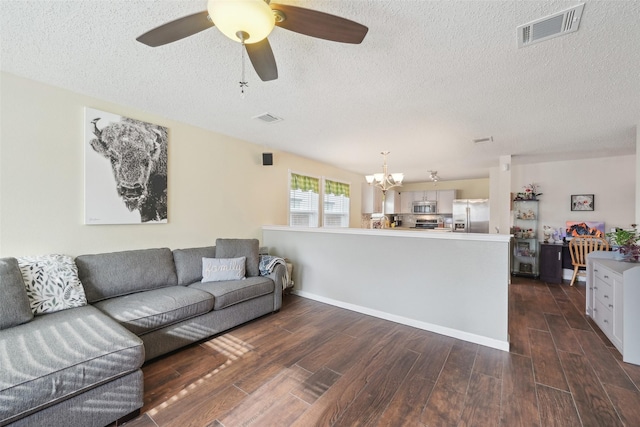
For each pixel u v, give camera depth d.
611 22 1.53
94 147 2.63
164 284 2.88
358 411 1.72
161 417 1.66
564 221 5.18
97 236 2.68
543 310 3.52
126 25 1.64
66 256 2.36
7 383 1.27
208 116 3.11
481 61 1.95
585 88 2.30
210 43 1.80
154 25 1.64
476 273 2.67
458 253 2.76
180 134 3.31
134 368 1.65
